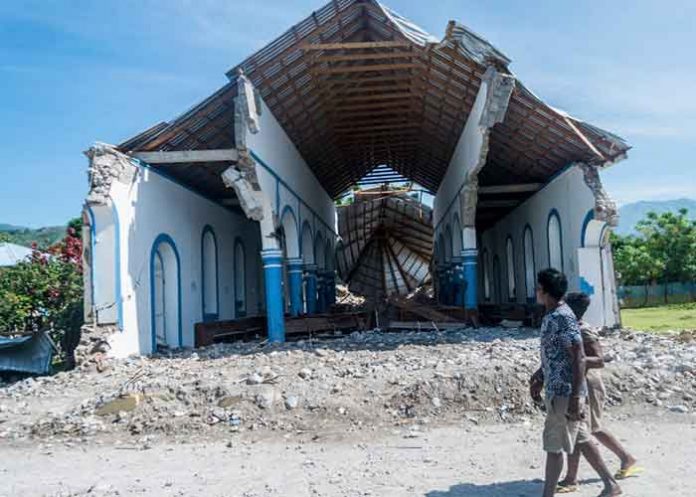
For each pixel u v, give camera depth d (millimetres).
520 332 16984
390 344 14789
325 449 7711
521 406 8891
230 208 23281
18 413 9727
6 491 6520
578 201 17562
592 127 16078
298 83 17906
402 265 45656
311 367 11055
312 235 25984
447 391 9125
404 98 20875
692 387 9312
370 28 17125
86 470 7227
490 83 15516
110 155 14086
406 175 33844
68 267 18531
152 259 15922
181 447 8070
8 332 17141
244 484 6422
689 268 44562
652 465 6484
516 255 26328
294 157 22031
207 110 15719
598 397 6004
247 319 19547
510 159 20578
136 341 14656
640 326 23219
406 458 7125
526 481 6172
